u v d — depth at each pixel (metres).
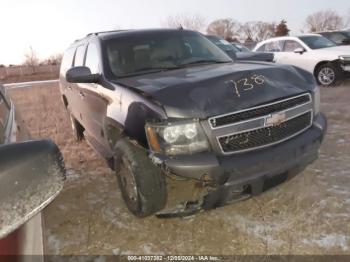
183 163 2.52
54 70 41.12
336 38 13.16
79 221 3.30
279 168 2.73
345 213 2.99
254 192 2.74
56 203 3.72
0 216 1.11
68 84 5.55
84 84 4.33
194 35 4.49
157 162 2.59
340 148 4.60
